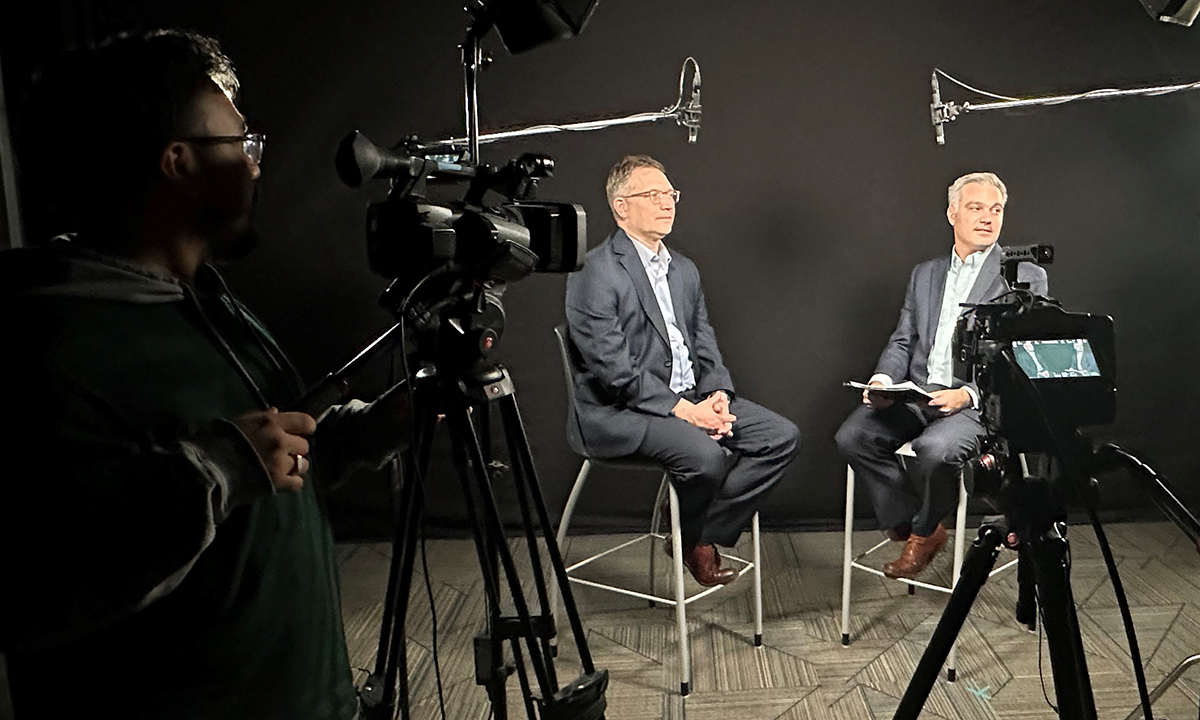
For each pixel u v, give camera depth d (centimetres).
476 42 129
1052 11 321
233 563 92
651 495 348
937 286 299
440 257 102
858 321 339
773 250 337
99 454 80
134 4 312
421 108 327
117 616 80
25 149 93
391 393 122
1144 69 323
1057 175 330
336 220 334
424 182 113
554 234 127
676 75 328
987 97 325
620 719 220
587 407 268
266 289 337
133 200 94
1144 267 335
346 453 121
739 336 343
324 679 102
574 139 331
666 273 292
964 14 322
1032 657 244
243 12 319
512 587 120
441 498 345
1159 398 341
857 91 327
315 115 327
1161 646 245
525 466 127
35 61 248
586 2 135
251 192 100
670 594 293
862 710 221
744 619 274
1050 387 146
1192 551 311
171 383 89
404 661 124
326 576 107
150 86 90
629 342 276
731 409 281
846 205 334
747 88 328
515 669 137
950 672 232
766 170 333
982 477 148
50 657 88
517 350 341
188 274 100
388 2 322
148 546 78
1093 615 266
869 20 324
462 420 115
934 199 331
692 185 334
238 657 93
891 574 283
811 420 346
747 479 262
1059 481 147
